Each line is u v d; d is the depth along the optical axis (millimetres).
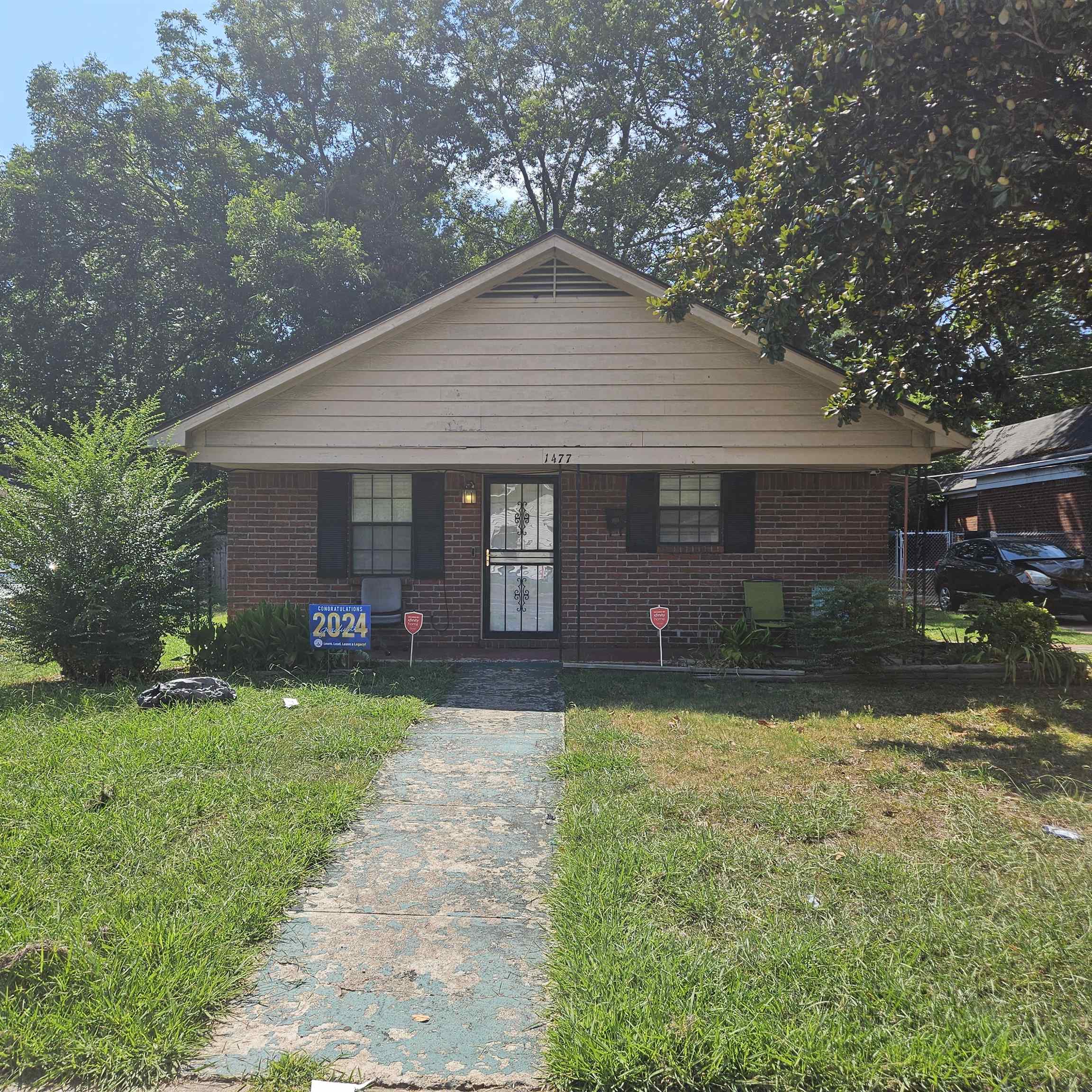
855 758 6160
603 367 10109
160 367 22953
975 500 26156
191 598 9969
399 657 10727
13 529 9047
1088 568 16031
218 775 5562
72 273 23000
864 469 11117
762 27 8141
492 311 10133
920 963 3322
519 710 7898
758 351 9898
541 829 4898
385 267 24094
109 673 9305
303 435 10102
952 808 5105
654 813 4969
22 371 22406
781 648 11148
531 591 11766
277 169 27266
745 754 6270
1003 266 9938
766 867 4207
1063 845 4500
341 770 5805
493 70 26641
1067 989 3158
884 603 9359
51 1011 2994
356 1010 3100
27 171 22219
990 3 6582
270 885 4016
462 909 3902
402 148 27031
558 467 11250
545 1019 3045
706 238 9383
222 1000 3135
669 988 3078
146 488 9695
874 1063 2689
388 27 26219
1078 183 7906
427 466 10773
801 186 8141
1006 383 10016
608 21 23844
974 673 9297
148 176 24094
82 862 4219
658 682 9141
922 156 7141
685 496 11648
